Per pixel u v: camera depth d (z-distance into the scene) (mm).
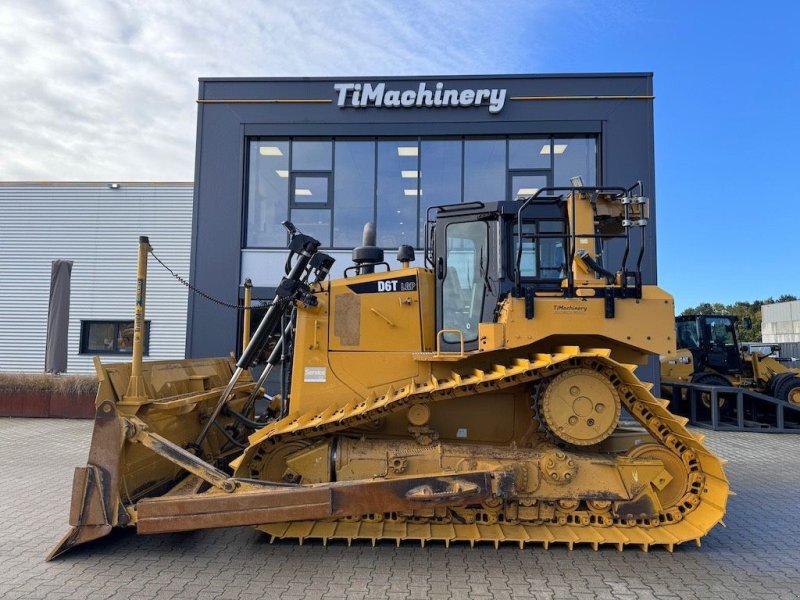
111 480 4031
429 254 5418
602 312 4230
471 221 4871
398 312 4758
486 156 11914
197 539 4465
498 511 4359
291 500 3922
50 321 10523
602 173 11469
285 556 4121
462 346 4461
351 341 4750
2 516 5066
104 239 15023
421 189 11977
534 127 11633
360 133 11906
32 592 3527
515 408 4762
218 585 3641
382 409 4469
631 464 4305
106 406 4090
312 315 4801
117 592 3533
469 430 4770
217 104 11977
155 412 4461
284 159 12156
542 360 4207
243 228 11922
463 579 3744
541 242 4840
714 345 12633
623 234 4992
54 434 9180
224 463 5691
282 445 4586
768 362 12664
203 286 11734
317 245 4773
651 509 4227
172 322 14773
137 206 15016
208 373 5848
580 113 11570
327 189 12102
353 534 4238
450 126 11812
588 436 4211
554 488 4230
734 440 9406
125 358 14812
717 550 4324
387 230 12008
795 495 5953
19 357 14953
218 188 11859
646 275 10938
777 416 10273
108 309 14914
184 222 14945
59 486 6078
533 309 4230
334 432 4668
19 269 15078
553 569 3922
